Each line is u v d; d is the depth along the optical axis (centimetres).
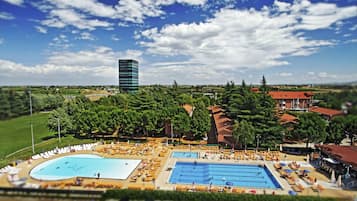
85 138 5550
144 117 5400
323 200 1833
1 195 1459
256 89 7544
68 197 1644
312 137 4206
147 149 4603
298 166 3644
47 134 5375
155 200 2314
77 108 6312
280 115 5450
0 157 3772
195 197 2402
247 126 4488
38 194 1504
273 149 4556
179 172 3569
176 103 8350
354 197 1511
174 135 5706
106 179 3089
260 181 3222
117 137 5666
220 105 8519
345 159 3167
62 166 3650
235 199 2395
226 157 4119
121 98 8944
